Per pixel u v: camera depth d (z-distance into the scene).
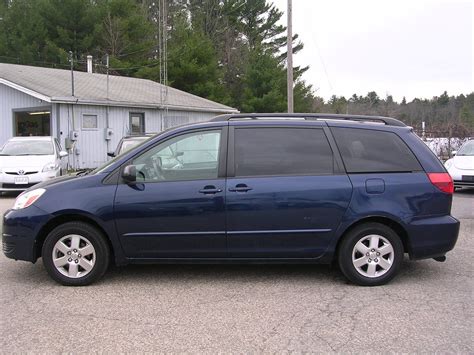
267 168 5.33
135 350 3.77
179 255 5.30
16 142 14.38
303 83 47.00
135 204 5.21
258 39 49.78
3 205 11.55
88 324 4.27
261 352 3.74
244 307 4.68
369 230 5.30
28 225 5.25
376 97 58.16
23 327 4.21
